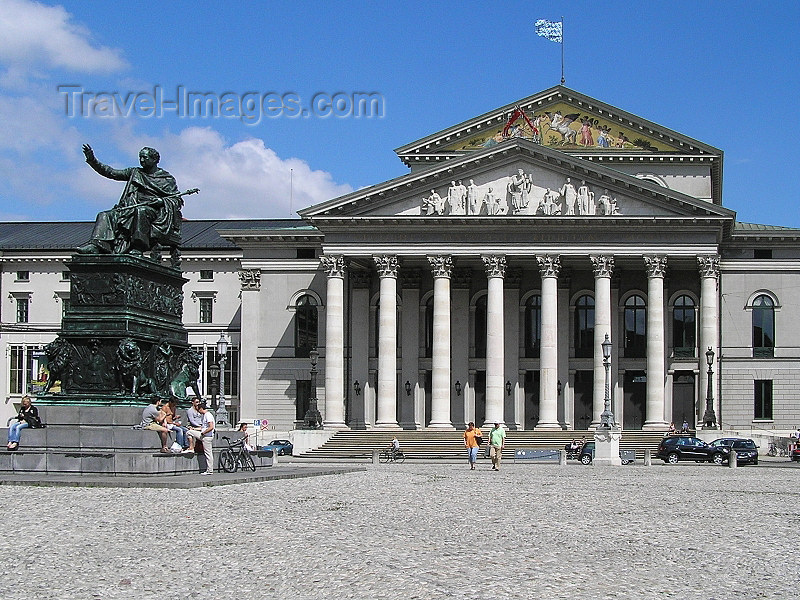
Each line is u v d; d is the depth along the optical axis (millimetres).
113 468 34594
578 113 97250
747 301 95562
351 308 98312
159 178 38875
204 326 111312
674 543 23469
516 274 96938
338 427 90062
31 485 32469
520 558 20547
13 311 115062
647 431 87312
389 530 24688
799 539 24656
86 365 36125
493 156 89000
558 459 76750
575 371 96750
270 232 99625
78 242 116812
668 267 93688
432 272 94250
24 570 17969
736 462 68750
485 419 91250
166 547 20859
